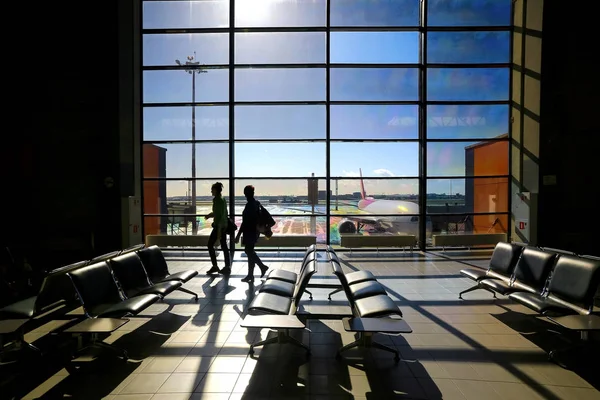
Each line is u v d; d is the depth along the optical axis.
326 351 3.29
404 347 3.37
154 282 4.66
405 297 5.02
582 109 8.12
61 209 8.16
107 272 3.82
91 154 8.23
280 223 9.43
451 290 5.39
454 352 3.25
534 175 8.33
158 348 3.36
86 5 8.19
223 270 6.51
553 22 8.10
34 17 7.98
